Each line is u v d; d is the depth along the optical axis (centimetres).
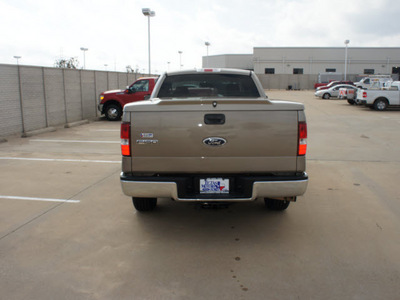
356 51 6212
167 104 379
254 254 383
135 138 386
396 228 448
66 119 1513
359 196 571
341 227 452
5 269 355
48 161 823
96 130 1365
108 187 621
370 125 1472
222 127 380
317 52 6309
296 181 384
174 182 386
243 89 545
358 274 342
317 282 328
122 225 462
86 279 336
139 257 378
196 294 311
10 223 468
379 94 2114
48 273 347
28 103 1250
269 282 329
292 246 401
